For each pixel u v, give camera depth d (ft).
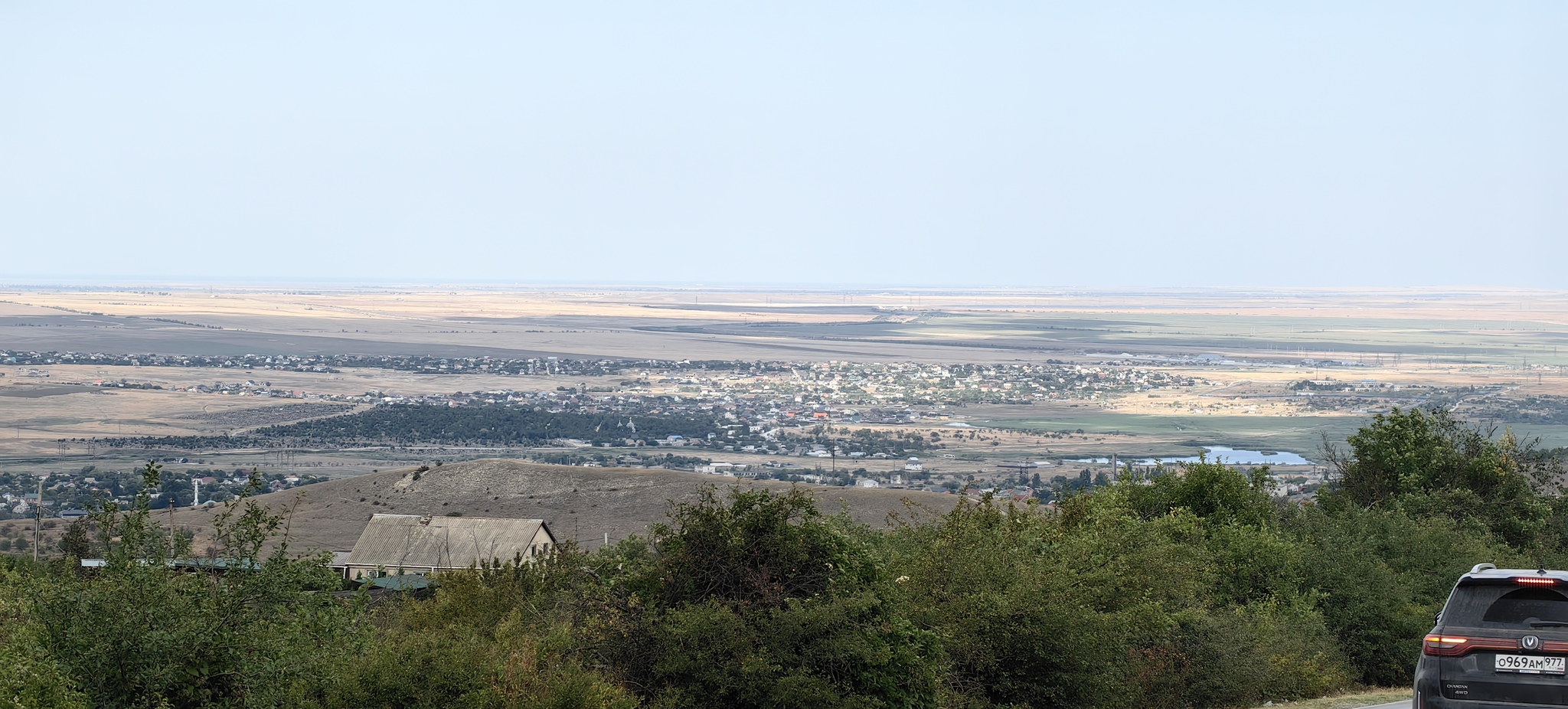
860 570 48.75
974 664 53.83
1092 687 55.36
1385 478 123.34
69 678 38.50
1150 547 69.51
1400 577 83.30
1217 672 62.95
